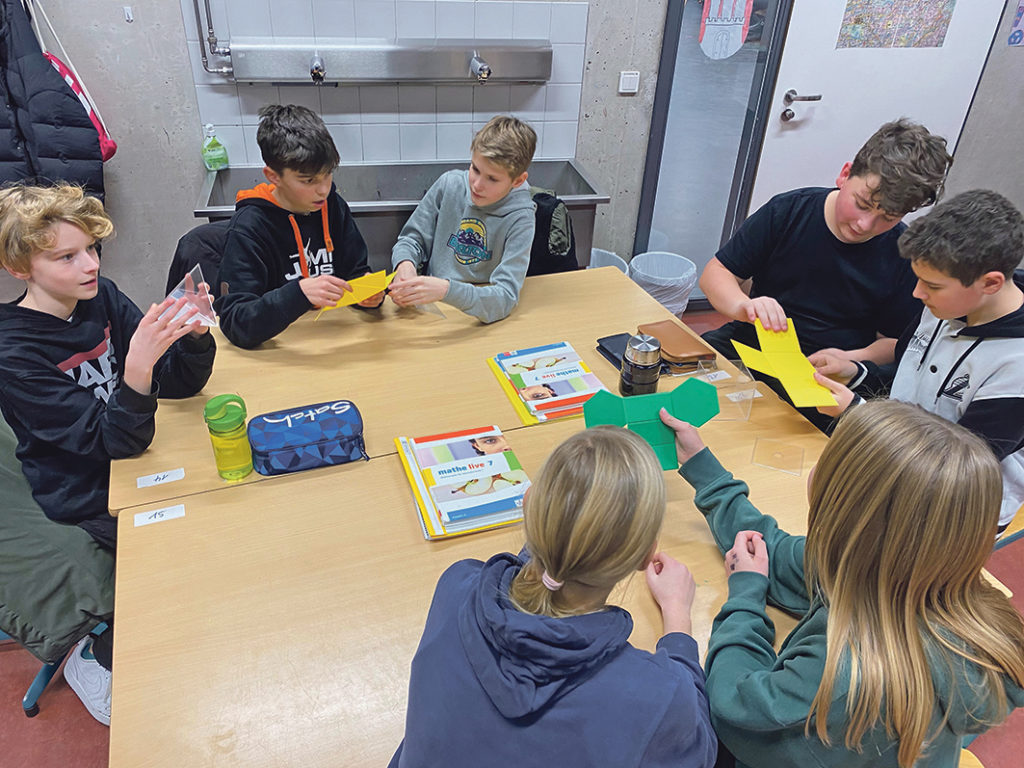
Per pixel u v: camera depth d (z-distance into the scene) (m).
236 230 1.82
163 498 1.31
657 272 3.58
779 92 3.26
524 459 1.44
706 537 1.28
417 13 2.81
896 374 1.69
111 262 3.09
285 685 1.00
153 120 2.83
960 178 3.79
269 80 2.73
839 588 0.84
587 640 0.72
